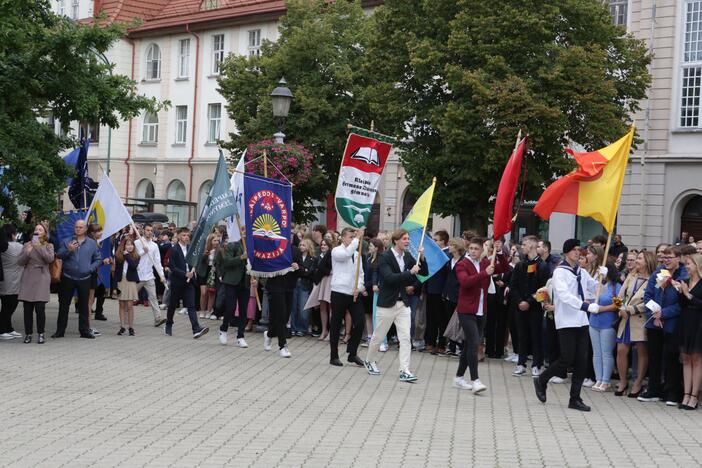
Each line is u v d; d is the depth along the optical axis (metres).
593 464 8.68
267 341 16.50
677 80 31.80
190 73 48.66
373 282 15.88
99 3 52.78
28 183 17.72
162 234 24.59
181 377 13.10
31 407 10.52
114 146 51.56
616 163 12.71
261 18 44.97
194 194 48.38
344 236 15.01
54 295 27.89
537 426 10.55
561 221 34.03
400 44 27.44
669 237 31.77
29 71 18.38
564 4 25.56
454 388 13.18
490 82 25.00
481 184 26.19
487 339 16.95
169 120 49.62
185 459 8.24
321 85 33.84
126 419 10.00
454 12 26.44
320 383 13.04
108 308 23.88
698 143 31.36
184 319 21.81
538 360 14.79
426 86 27.45
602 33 26.36
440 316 17.11
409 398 12.11
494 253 12.84
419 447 9.11
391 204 39.22
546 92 24.91
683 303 12.15
